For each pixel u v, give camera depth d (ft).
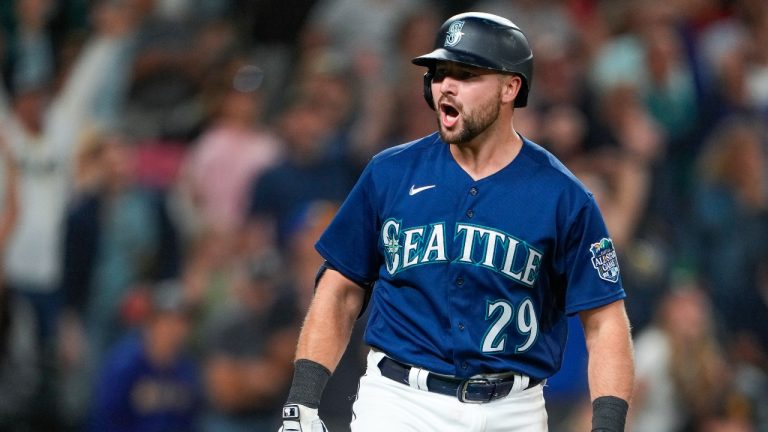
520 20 152.05
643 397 110.11
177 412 110.11
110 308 124.16
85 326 124.57
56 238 125.90
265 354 109.50
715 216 136.36
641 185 130.41
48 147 128.47
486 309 53.67
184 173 130.00
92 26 140.97
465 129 52.95
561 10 154.81
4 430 114.62
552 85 134.62
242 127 130.93
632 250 122.42
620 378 53.06
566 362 102.99
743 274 132.26
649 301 118.32
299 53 149.59
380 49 146.30
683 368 110.01
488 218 53.67
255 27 153.17
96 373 121.19
